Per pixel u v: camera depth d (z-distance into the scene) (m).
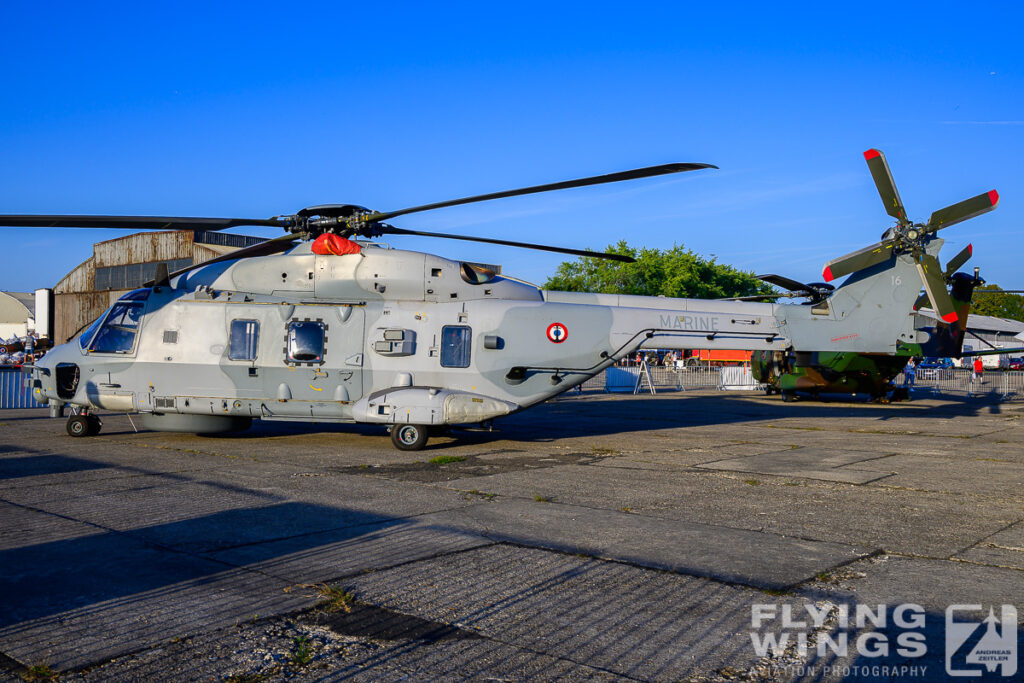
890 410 23.58
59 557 6.17
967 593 5.46
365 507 8.20
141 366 13.64
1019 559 6.36
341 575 5.77
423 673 4.09
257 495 8.79
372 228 12.69
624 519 7.75
